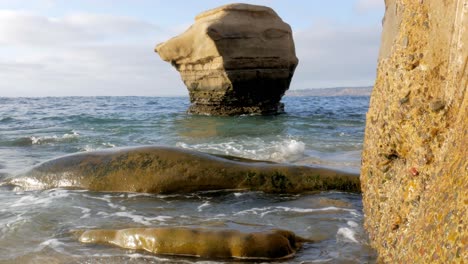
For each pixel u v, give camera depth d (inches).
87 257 173.6
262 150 454.9
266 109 1058.7
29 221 220.2
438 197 108.6
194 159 296.0
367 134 172.1
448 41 122.8
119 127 717.3
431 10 132.0
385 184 152.9
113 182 289.4
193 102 1080.8
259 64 999.0
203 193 283.4
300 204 254.8
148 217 230.4
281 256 173.2
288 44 1044.5
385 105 151.3
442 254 96.7
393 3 159.0
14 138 554.3
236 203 260.1
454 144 110.5
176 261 169.5
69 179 295.6
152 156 298.7
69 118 885.2
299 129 682.2
